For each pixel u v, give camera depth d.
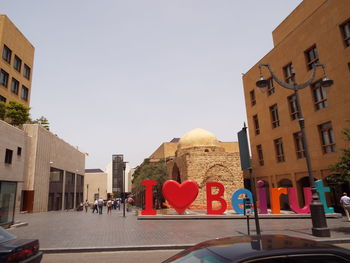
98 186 78.31
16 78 33.69
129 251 9.66
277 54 27.44
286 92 25.86
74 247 9.86
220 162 31.80
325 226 11.14
